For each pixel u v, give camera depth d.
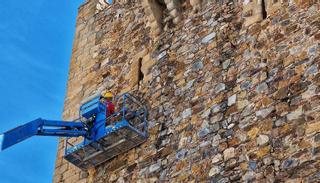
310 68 12.29
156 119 14.70
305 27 12.95
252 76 13.27
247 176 11.98
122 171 14.56
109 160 15.10
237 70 13.70
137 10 17.64
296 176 11.28
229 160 12.48
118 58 17.20
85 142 15.13
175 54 15.52
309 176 11.11
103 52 17.89
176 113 14.35
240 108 13.02
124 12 18.12
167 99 14.84
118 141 14.66
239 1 14.88
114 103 16.09
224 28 14.73
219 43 14.58
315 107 11.74
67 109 17.55
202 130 13.45
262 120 12.43
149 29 16.77
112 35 18.02
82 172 15.62
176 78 15.02
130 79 16.28
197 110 13.90
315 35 12.66
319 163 11.11
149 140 14.48
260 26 13.89
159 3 16.81
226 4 15.16
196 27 15.48
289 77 12.53
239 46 14.07
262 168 11.84
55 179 16.17
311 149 11.34
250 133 12.47
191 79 14.61
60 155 16.67
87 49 18.53
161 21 16.56
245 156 12.26
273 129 12.12
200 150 13.17
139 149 14.55
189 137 13.62
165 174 13.54
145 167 14.10
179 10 16.22
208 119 13.50
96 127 15.20
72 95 17.77
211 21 15.20
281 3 13.79
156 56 16.02
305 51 12.61
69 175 15.91
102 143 14.87
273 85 12.71
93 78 17.52
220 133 13.04
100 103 15.59
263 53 13.40
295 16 13.31
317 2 13.08
